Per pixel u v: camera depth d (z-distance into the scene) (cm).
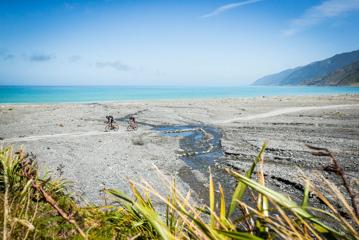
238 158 1195
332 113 2872
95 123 2250
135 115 2834
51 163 1070
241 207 151
